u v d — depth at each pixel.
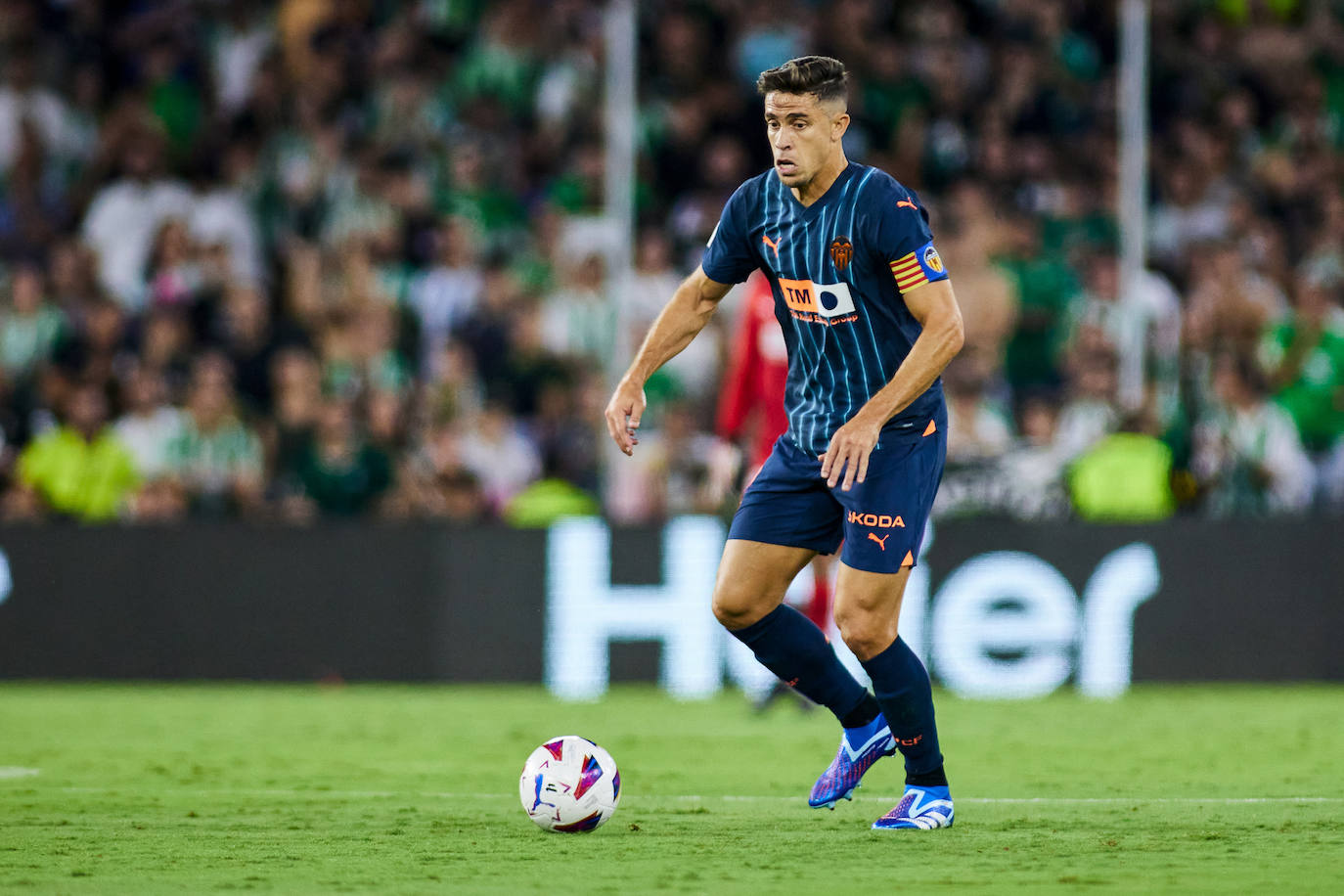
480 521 38.62
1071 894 12.53
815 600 30.55
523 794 16.16
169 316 43.28
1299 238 49.16
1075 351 41.31
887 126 48.66
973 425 39.09
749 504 16.81
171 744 25.62
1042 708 31.67
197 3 52.47
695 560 35.84
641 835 15.93
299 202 48.06
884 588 15.80
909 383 15.20
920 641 35.59
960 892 12.62
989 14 51.44
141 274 47.38
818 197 16.05
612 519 36.16
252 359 43.34
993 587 35.56
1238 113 50.78
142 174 48.31
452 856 14.66
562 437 41.31
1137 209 38.88
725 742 25.62
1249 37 52.12
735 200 16.84
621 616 35.88
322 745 25.53
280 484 39.69
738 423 26.81
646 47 49.81
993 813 17.53
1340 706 31.45
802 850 14.90
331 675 36.38
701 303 17.28
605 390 38.91
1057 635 35.47
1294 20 53.03
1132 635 35.47
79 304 45.28
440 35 51.12
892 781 20.62
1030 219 46.44
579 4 50.56
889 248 15.62
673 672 35.75
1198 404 41.34
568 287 43.84
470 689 35.97
